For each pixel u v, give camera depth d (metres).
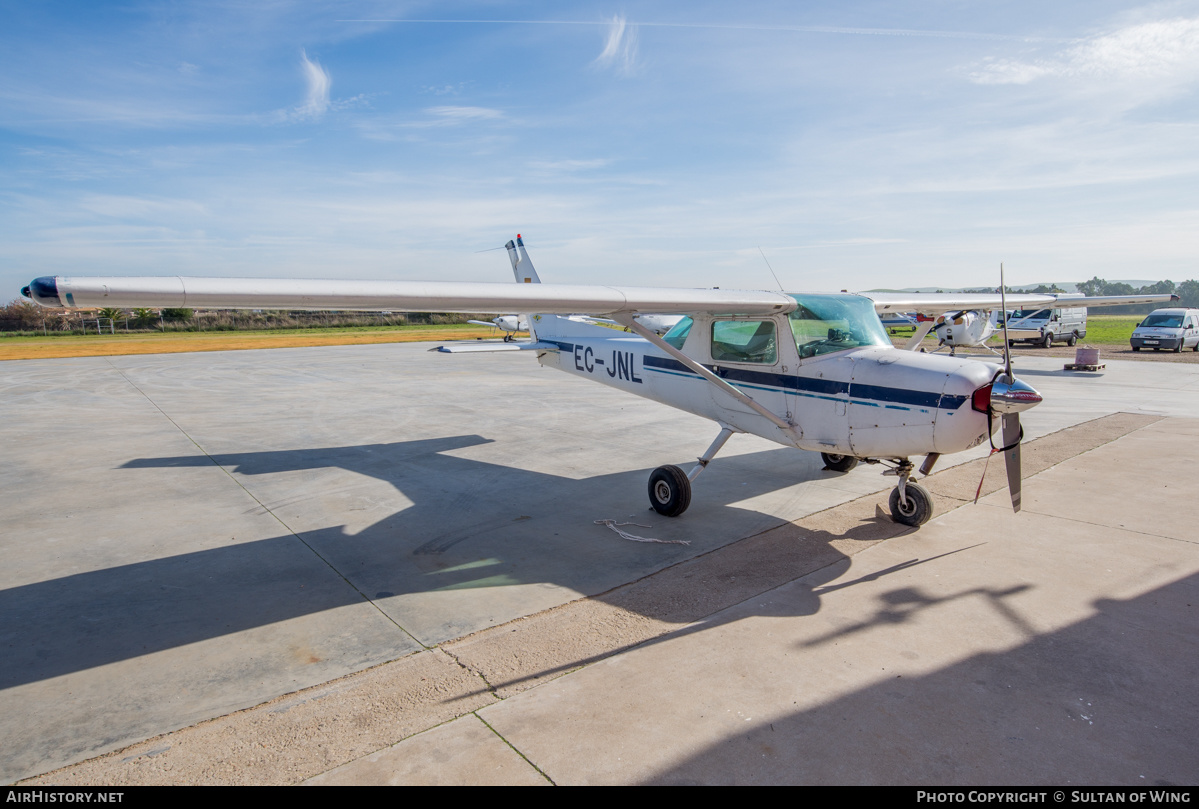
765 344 5.81
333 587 4.45
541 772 2.61
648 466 7.82
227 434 9.66
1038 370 17.14
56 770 2.65
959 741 2.78
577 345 8.58
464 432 9.84
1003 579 4.44
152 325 41.56
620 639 3.71
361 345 28.05
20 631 3.82
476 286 4.43
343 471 7.59
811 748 2.74
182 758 2.72
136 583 4.50
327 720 2.98
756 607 4.08
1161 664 3.37
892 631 3.75
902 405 4.84
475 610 4.10
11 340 31.34
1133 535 5.23
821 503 6.29
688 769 2.62
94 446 8.84
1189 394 12.77
